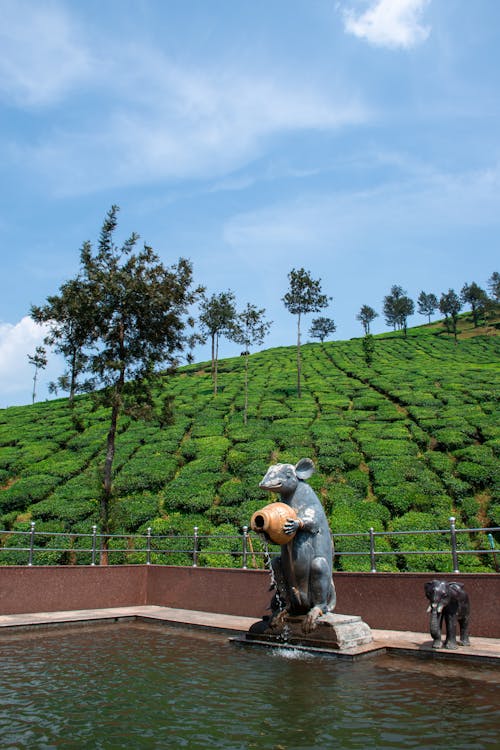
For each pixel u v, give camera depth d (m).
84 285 18.16
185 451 28.64
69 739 4.73
